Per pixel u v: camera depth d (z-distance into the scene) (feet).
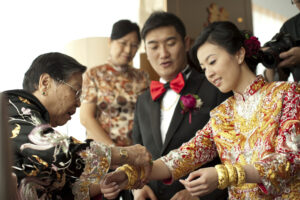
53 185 4.93
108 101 9.59
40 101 5.53
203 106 7.36
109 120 9.56
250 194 5.39
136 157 5.55
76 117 10.04
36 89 5.57
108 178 5.69
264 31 19.90
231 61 5.65
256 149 5.33
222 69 5.65
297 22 8.61
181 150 6.21
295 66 7.54
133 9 13.93
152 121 7.75
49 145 4.85
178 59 8.06
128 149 5.50
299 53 7.18
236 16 14.69
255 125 5.45
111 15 13.50
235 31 5.70
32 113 5.13
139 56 12.69
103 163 5.14
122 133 9.50
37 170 4.78
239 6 14.78
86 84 9.71
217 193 6.86
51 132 5.03
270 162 4.94
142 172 5.84
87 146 5.07
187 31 13.46
